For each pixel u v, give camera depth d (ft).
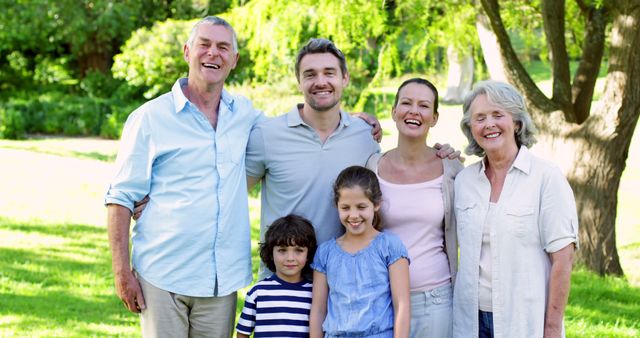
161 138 11.41
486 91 10.91
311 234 11.83
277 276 11.98
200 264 11.43
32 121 78.79
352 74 56.49
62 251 28.53
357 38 28.96
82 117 79.20
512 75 27.09
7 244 29.27
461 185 11.37
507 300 10.68
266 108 56.18
